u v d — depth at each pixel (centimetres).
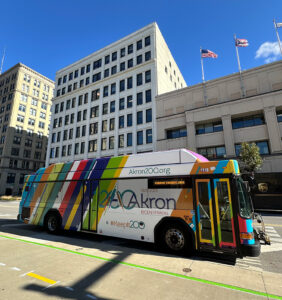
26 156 5531
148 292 339
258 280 391
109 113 3497
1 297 321
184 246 548
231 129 2256
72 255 535
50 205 862
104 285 363
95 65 4000
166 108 2788
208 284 370
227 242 495
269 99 2112
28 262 478
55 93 4469
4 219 1265
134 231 627
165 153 645
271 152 2014
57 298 320
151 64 3206
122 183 689
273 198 1612
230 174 529
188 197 568
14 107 5400
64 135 4031
